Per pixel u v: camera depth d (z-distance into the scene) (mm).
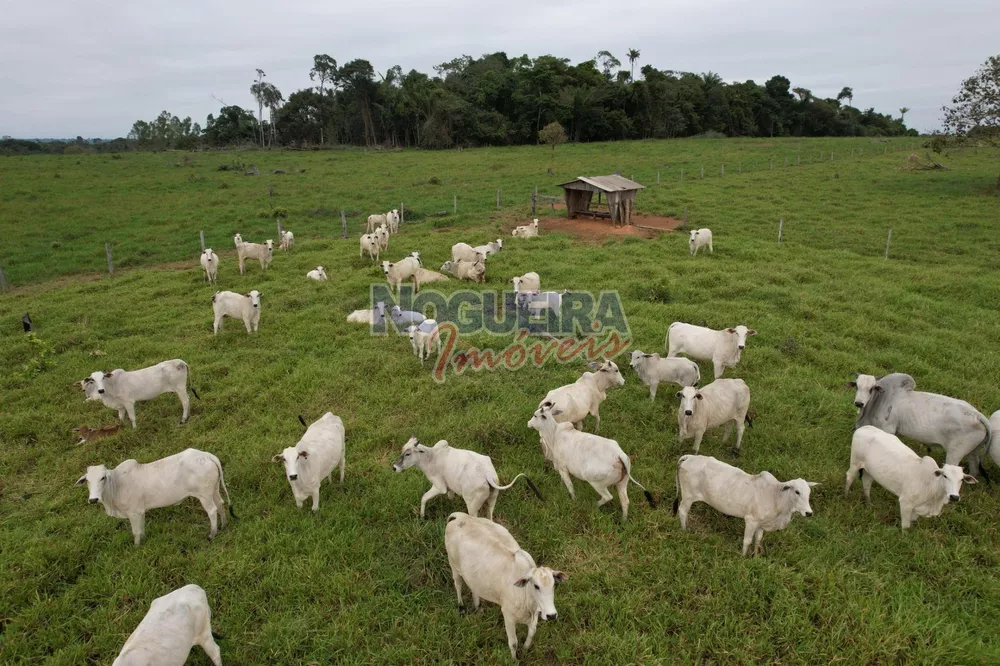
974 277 16922
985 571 6422
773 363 11633
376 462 8570
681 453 8711
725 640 5609
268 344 12875
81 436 9336
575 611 5988
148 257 22219
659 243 21281
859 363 11383
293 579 6348
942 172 37812
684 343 11133
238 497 7867
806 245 21797
